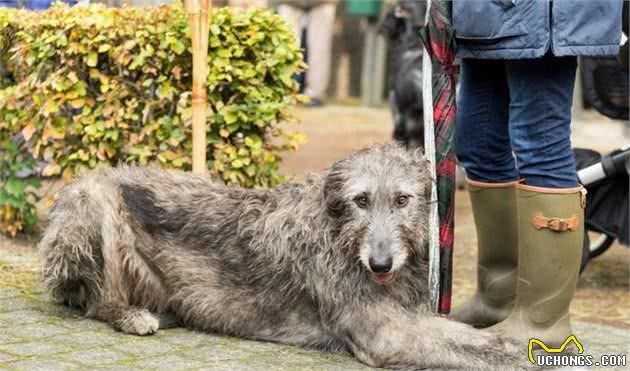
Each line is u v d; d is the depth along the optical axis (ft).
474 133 19.62
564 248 17.97
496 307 19.89
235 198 19.48
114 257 19.27
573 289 18.31
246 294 18.72
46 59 25.16
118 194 19.58
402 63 35.40
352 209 17.22
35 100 25.21
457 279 24.81
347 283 17.53
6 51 26.53
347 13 68.80
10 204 26.89
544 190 17.84
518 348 17.10
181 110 24.08
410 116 35.27
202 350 17.93
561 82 17.54
